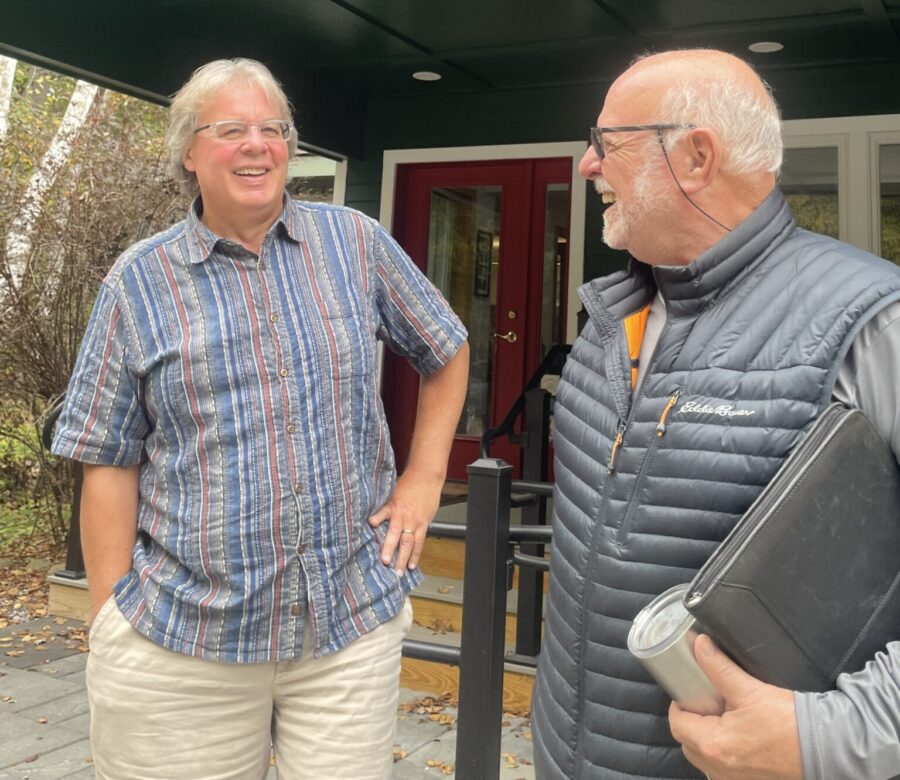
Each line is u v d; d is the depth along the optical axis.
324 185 7.88
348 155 6.20
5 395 6.56
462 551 4.38
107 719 1.61
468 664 2.19
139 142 7.02
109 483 1.64
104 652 1.61
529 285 6.15
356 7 4.52
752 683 0.96
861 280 1.11
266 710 1.64
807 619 0.96
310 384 1.58
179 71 4.87
